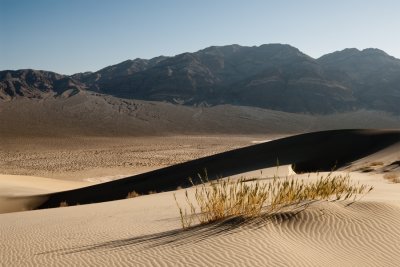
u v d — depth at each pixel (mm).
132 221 11234
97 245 8664
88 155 110312
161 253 7727
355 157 48219
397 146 46125
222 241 8133
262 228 8797
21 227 11453
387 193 15031
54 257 7938
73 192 42875
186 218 10812
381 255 7668
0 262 7781
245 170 46062
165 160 96500
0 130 162500
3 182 47281
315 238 8398
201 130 197125
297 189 11195
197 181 42500
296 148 53812
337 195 11602
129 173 75312
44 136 159625
